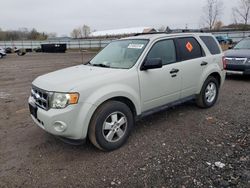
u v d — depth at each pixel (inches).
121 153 152.4
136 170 133.8
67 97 138.0
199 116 211.8
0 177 131.9
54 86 143.6
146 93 171.2
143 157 146.6
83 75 156.6
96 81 147.6
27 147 164.7
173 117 210.5
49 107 142.5
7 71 611.2
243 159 141.1
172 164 138.1
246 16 1649.9
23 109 254.2
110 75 155.0
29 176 132.0
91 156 150.2
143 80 167.8
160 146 159.5
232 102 251.1
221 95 281.0
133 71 163.9
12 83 424.8
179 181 123.2
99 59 194.2
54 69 641.0
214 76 236.4
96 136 147.7
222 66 238.7
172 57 192.4
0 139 178.9
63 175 132.0
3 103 281.4
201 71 214.4
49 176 131.6
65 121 137.9
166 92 185.5
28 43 2343.8
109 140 153.1
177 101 199.0
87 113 141.5
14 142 173.0
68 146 163.9
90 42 2133.4
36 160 147.8
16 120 219.6
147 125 194.5
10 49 1707.7
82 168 137.7
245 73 353.1
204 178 124.9
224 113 217.8
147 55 173.9
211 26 1695.4
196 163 138.3
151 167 135.9
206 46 224.8
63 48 1803.6
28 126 203.0
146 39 183.9
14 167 140.9
